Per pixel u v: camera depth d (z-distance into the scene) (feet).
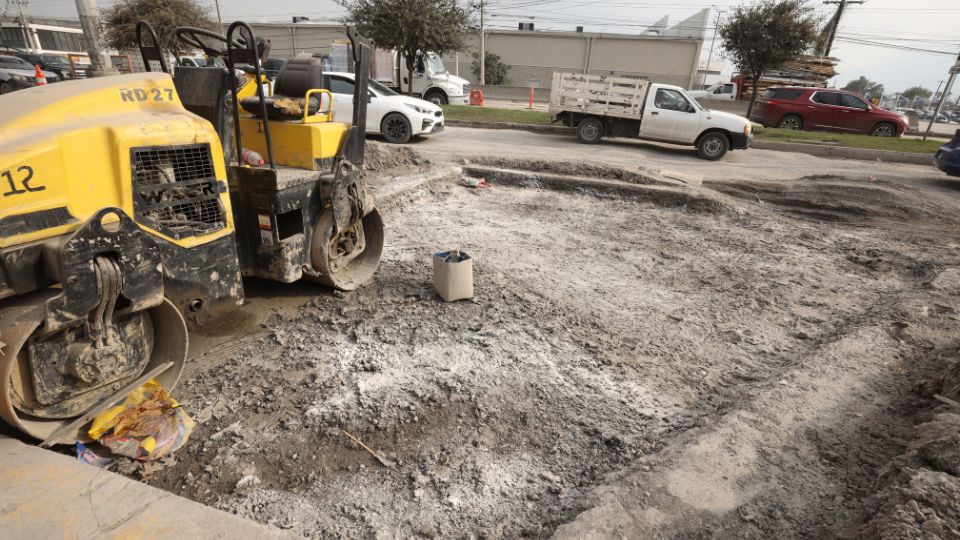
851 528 7.71
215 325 13.99
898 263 20.74
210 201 10.84
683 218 26.25
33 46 138.41
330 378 11.74
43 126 8.35
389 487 8.98
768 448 9.45
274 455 9.56
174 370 10.40
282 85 14.88
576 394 11.56
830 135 55.47
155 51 12.28
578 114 46.39
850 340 13.53
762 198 30.63
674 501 8.18
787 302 17.01
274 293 15.93
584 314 15.48
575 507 8.45
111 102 9.46
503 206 27.14
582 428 10.52
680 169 36.99
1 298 7.70
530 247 21.27
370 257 17.48
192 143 10.21
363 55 14.56
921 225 26.53
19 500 7.16
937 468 8.11
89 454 9.00
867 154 46.26
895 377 12.03
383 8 54.95
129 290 8.87
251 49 11.40
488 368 12.30
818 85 82.28
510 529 8.19
